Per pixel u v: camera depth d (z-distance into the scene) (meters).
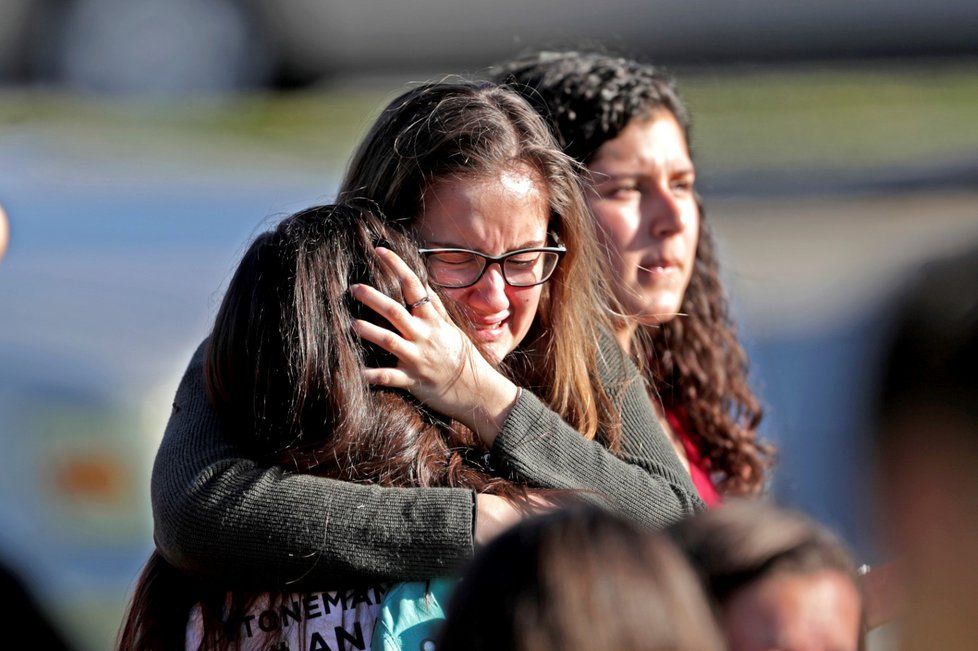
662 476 7.89
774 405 13.25
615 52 13.54
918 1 33.31
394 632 6.46
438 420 7.34
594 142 9.81
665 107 10.13
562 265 7.93
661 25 32.75
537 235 7.61
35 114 28.77
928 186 22.70
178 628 7.09
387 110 8.15
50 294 13.77
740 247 19.39
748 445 11.23
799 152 25.08
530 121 7.90
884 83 32.25
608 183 9.83
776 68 33.19
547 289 7.99
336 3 32.91
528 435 7.22
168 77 33.25
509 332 7.67
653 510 7.43
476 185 7.45
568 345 7.93
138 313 13.70
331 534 6.60
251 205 17.78
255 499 6.73
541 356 7.96
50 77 33.09
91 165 19.89
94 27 32.88
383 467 6.91
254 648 6.70
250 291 7.16
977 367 3.66
